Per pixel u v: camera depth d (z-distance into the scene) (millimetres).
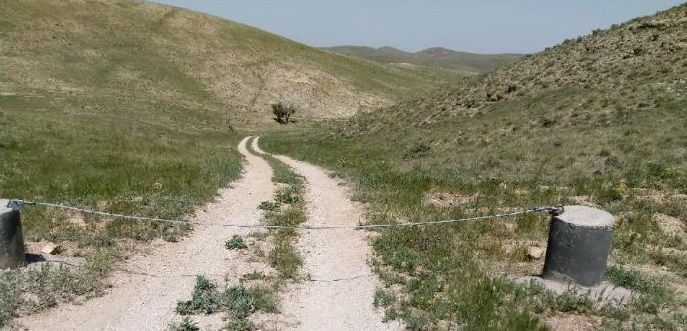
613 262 9648
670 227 11766
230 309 7305
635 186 15609
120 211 11617
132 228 10555
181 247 10016
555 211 8445
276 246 10312
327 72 115500
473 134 32656
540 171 20344
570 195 14984
